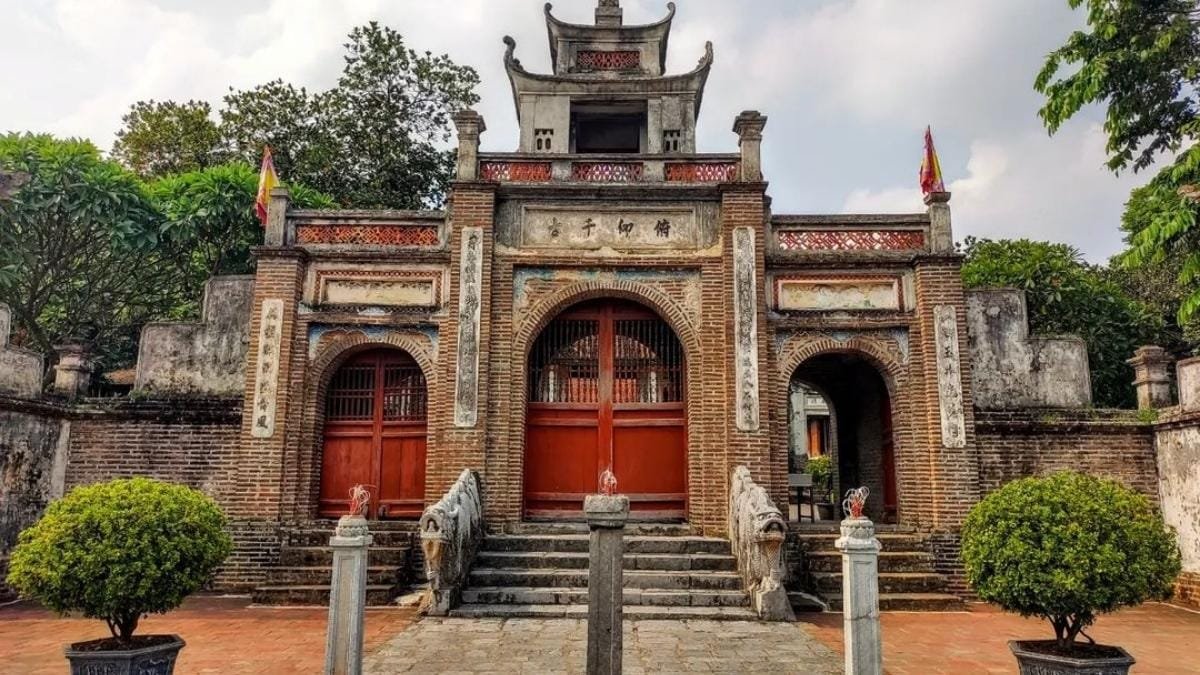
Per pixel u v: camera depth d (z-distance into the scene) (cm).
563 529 1330
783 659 873
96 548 659
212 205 2055
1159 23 964
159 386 1491
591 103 1773
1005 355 1533
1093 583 643
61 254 1928
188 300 2248
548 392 1456
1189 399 1352
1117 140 1012
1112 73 963
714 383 1386
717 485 1345
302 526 1359
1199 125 924
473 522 1233
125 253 2008
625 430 1445
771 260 1432
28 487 1330
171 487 745
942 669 856
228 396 1485
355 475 1445
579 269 1436
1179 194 925
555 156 1475
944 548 1327
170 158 2488
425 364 1416
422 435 1448
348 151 2486
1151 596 671
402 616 1112
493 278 1423
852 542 657
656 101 1742
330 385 1471
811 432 3631
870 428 1669
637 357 1467
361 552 708
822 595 1216
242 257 2197
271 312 1406
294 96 2491
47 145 1861
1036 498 695
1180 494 1361
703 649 916
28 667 843
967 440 1365
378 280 1441
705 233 1445
